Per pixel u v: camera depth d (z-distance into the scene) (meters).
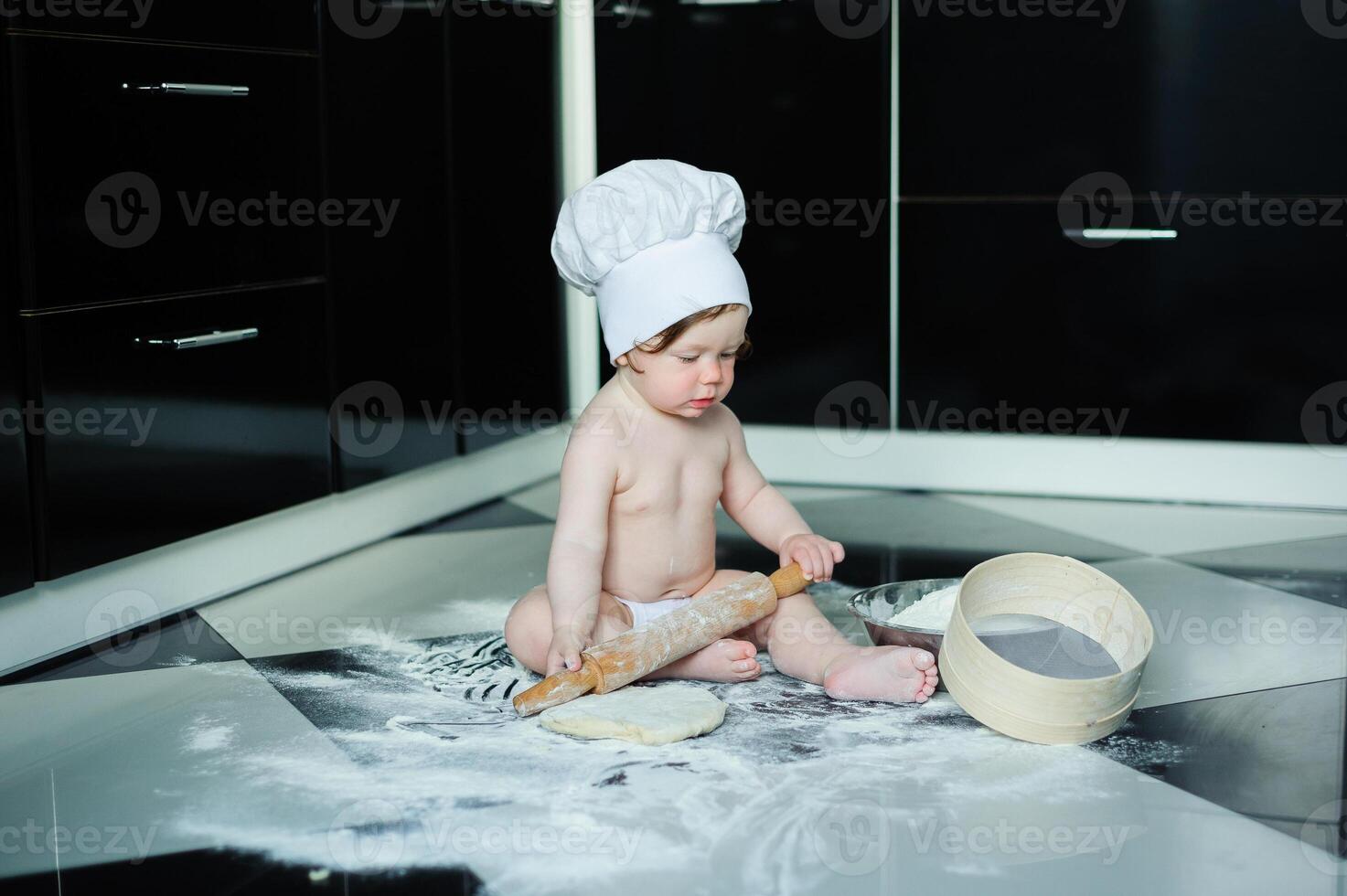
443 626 1.67
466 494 2.28
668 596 1.57
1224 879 1.04
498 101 2.23
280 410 1.82
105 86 1.53
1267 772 1.22
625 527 1.52
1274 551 1.93
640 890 1.03
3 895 1.03
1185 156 2.12
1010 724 1.29
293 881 1.05
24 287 1.45
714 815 1.15
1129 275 2.18
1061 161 2.18
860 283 2.30
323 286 1.88
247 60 1.72
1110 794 1.18
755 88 2.30
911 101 2.23
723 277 1.44
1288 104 2.06
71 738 1.33
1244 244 2.12
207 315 1.69
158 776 1.25
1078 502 2.26
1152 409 2.21
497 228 2.25
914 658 1.38
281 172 1.79
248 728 1.36
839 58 2.25
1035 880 1.04
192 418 1.68
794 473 2.40
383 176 1.98
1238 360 2.16
